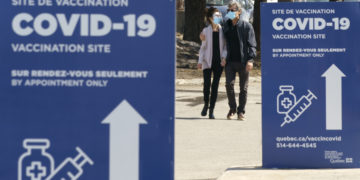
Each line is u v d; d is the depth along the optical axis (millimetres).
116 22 8977
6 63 9039
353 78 19625
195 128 31500
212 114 35219
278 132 19906
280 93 19781
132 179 9055
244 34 33375
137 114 9016
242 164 21922
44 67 9047
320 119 19766
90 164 9086
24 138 9094
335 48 19625
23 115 9078
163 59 8969
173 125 8992
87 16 9000
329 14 19562
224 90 51969
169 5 8945
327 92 19703
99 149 9070
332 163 19828
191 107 40750
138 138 9023
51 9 9016
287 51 19703
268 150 20000
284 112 19844
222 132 30188
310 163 19875
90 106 9055
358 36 19578
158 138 9008
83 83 9039
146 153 9031
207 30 34375
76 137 9086
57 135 9086
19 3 9008
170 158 9016
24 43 9031
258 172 19625
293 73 19734
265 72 19781
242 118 34500
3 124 9070
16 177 9109
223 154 24203
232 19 33500
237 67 34031
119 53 9000
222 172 20609
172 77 8977
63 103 9070
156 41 8961
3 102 9062
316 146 19828
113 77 9016
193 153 24438
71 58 9039
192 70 66188
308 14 19594
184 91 50500
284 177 18875
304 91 19734
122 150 9047
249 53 33531
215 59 34500
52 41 9023
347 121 19719
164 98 8992
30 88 9070
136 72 8992
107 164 9070
